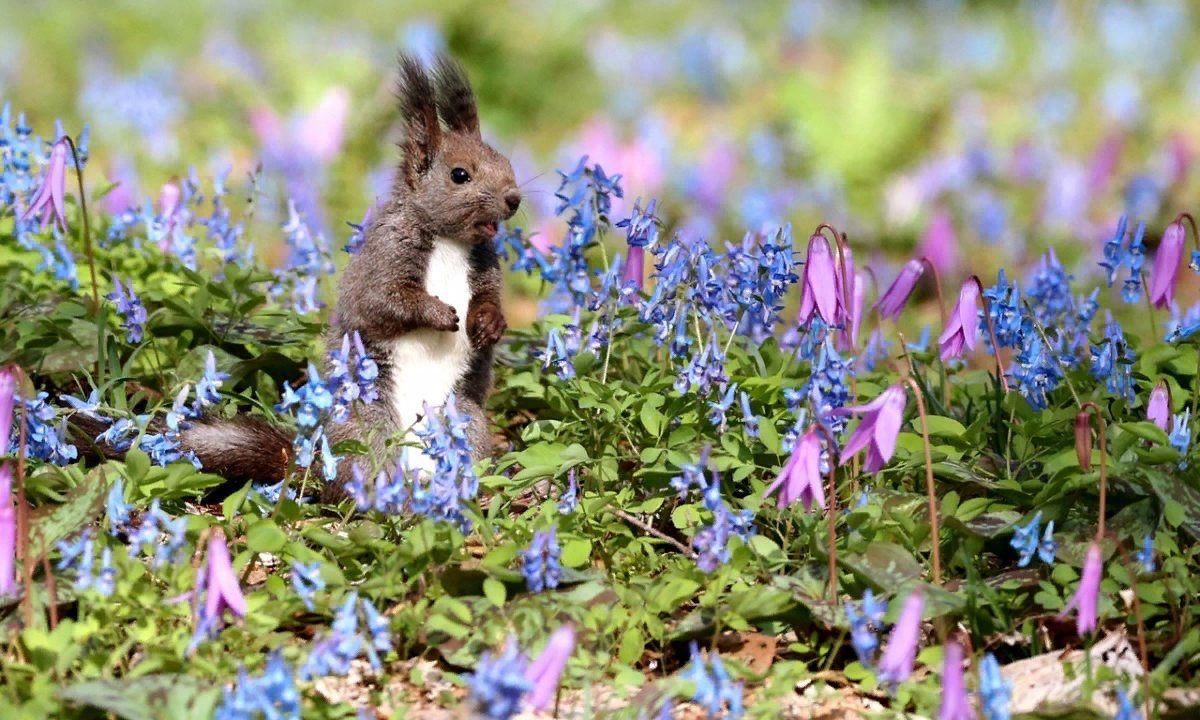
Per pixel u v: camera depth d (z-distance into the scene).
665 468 9.02
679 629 7.67
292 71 26.00
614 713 6.93
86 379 10.80
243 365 10.93
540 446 9.12
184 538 7.71
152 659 6.93
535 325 12.21
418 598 7.99
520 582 7.82
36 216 11.23
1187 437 8.70
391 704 7.14
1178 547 8.47
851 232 21.95
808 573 8.03
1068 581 7.73
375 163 21.27
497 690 5.73
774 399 9.71
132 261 12.66
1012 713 6.93
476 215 10.36
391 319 10.25
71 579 7.66
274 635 7.36
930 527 8.27
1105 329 10.02
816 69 30.83
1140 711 6.91
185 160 20.58
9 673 6.77
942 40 33.34
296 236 12.41
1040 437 9.47
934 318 18.14
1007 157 23.28
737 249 9.61
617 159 22.64
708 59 29.28
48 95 26.83
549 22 31.25
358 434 10.15
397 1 32.75
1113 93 26.19
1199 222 20.33
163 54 28.25
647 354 11.34
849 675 7.46
